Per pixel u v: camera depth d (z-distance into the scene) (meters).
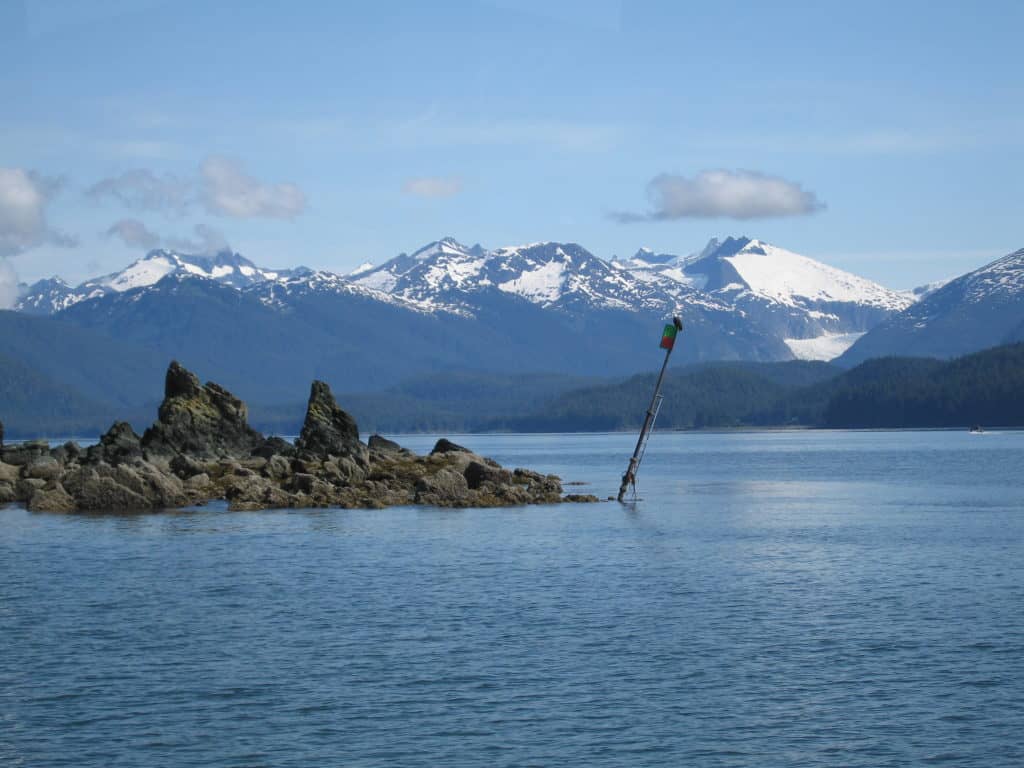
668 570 76.31
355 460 134.62
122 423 134.62
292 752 40.22
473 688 47.19
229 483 124.94
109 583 71.56
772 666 50.16
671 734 41.72
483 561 80.62
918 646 53.31
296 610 62.88
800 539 93.44
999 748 40.09
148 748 40.66
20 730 42.50
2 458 140.50
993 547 86.81
